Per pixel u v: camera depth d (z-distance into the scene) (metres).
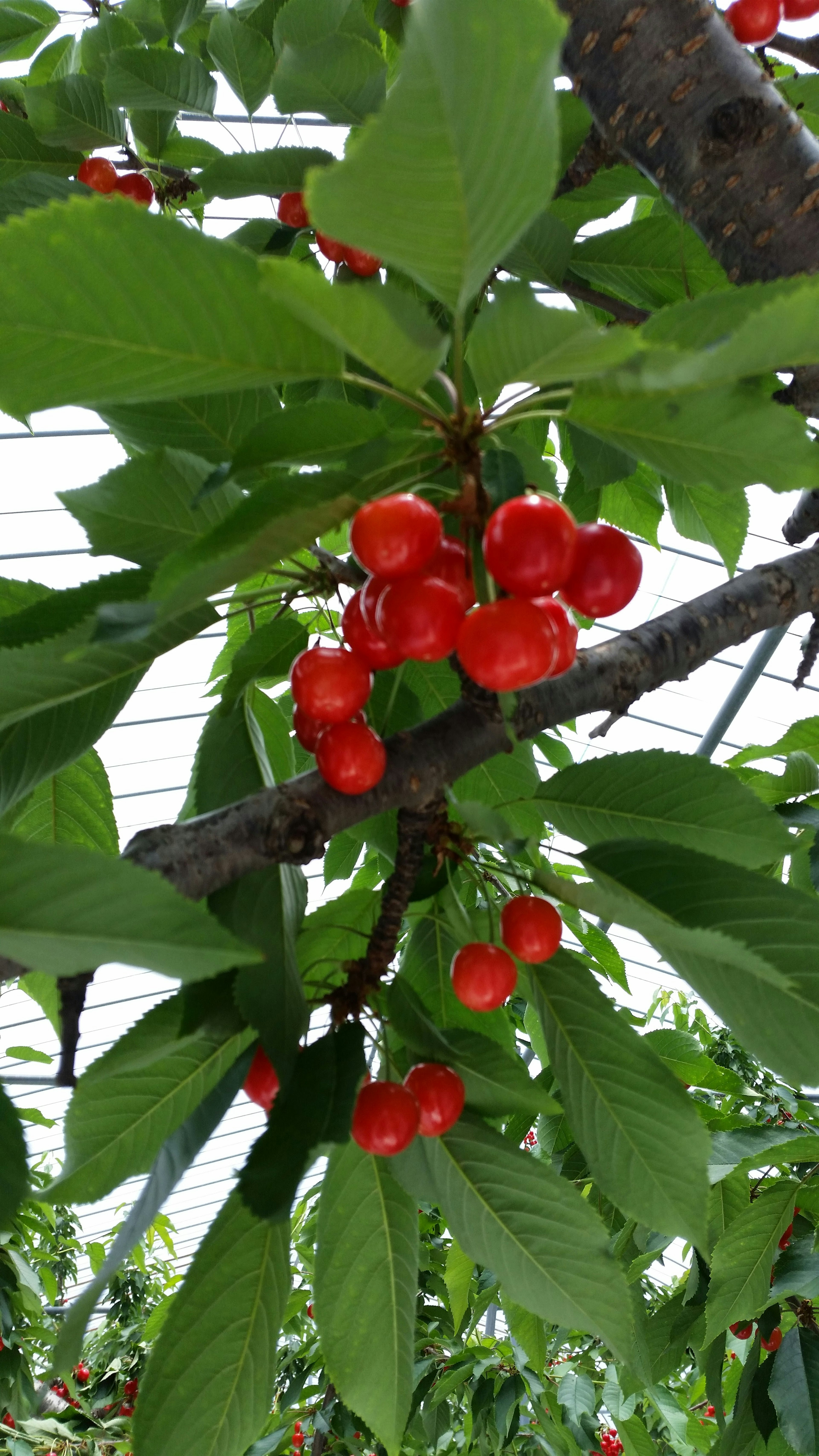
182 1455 0.37
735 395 0.29
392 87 0.23
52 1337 1.33
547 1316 0.40
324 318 0.27
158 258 0.27
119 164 0.64
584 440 0.49
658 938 0.37
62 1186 0.39
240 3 0.64
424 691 0.51
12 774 0.38
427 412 0.33
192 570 0.29
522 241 0.47
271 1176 0.32
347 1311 0.41
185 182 0.64
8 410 0.31
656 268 0.51
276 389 0.53
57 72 0.74
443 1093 0.39
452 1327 1.42
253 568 0.31
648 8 0.38
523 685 0.33
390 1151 0.38
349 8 0.49
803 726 0.58
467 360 0.30
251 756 0.41
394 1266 0.42
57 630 0.35
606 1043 0.40
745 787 0.40
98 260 0.27
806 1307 0.70
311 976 0.44
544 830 0.51
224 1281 0.38
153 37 0.64
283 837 0.35
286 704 0.57
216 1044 0.41
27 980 0.49
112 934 0.26
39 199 0.53
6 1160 0.29
